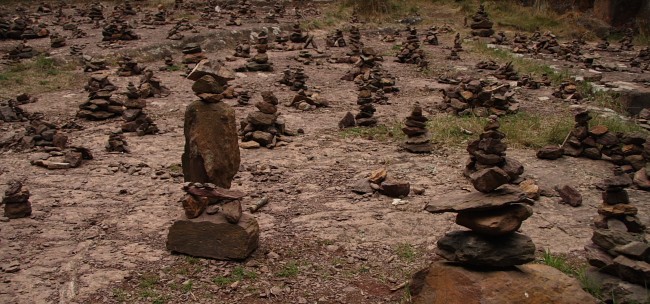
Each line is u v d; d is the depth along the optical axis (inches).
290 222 255.4
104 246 231.9
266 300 193.9
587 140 347.6
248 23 820.0
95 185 300.7
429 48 764.0
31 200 279.7
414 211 267.0
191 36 701.9
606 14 964.0
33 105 467.8
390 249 230.8
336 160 340.8
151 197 284.8
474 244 175.6
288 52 709.9
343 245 233.9
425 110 457.7
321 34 837.2
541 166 330.3
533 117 425.7
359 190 289.3
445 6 1067.9
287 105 474.6
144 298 193.9
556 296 165.3
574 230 248.1
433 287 182.2
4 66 568.1
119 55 617.9
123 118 406.6
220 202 227.1
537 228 249.9
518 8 1034.1
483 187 179.5
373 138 386.0
